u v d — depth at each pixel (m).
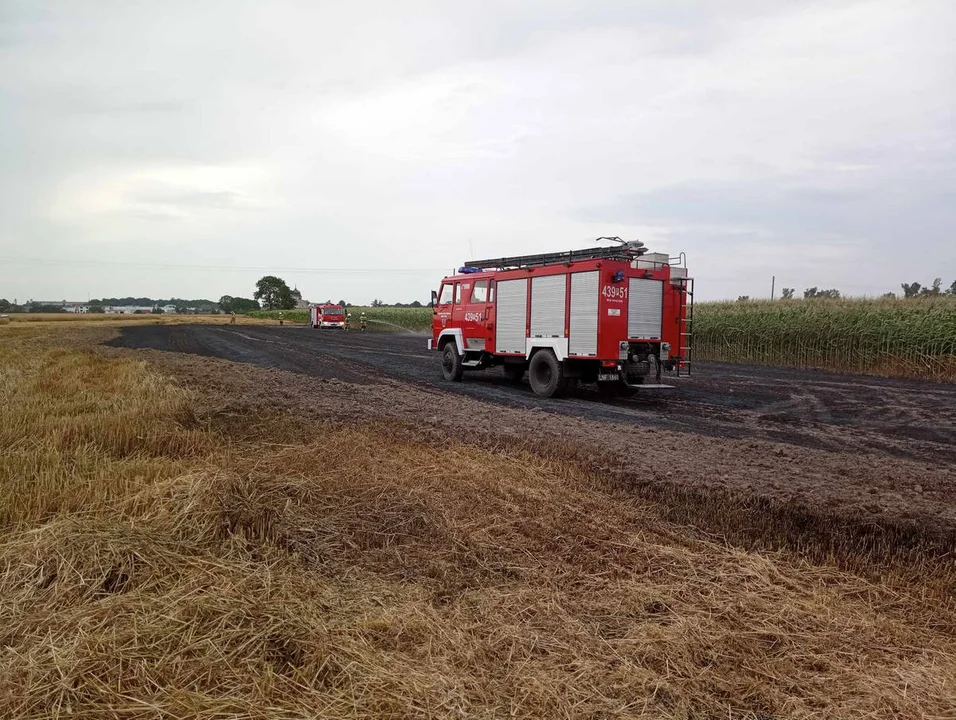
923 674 3.13
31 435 7.12
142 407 8.66
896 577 4.25
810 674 3.14
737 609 3.75
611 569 4.30
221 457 6.56
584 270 12.20
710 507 5.50
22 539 4.05
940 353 17.73
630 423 10.02
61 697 2.59
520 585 4.02
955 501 5.69
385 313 58.09
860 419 10.74
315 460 6.71
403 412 9.86
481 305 15.09
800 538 4.88
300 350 25.81
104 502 4.88
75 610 3.27
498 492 5.89
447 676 2.90
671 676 3.05
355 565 4.24
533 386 13.46
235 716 2.51
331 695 2.70
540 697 2.79
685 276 12.84
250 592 3.55
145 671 2.78
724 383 15.94
